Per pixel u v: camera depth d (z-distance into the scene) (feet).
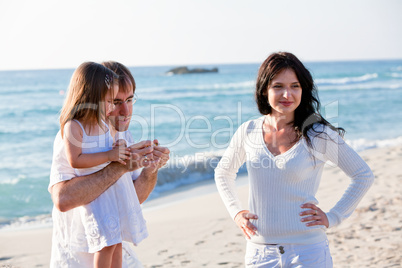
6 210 26.66
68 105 7.92
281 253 8.43
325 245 8.57
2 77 177.37
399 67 298.97
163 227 20.56
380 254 15.43
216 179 9.47
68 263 8.22
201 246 17.76
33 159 42.60
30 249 18.56
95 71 7.88
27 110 78.38
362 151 38.99
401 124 61.31
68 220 8.25
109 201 8.03
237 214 8.93
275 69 8.45
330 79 161.58
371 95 102.63
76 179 7.75
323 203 22.54
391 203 21.17
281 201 8.45
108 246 7.97
